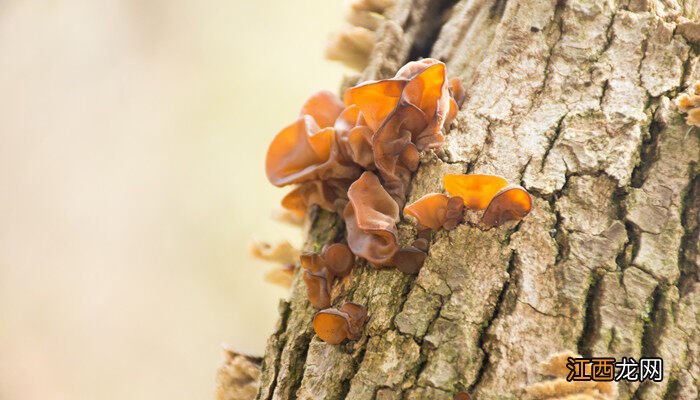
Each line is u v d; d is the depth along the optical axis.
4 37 3.13
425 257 1.04
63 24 3.09
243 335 2.80
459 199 1.03
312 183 1.12
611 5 1.10
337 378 1.03
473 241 1.03
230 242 2.89
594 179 1.04
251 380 1.11
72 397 2.75
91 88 3.04
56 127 3.00
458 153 1.07
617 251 1.02
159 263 2.89
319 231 1.12
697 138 1.05
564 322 1.01
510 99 1.08
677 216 1.03
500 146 1.06
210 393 2.72
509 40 1.10
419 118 1.06
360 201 1.06
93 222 2.92
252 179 2.95
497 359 1.00
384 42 1.17
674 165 1.04
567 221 1.03
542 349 1.00
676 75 1.07
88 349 2.82
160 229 2.90
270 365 1.07
